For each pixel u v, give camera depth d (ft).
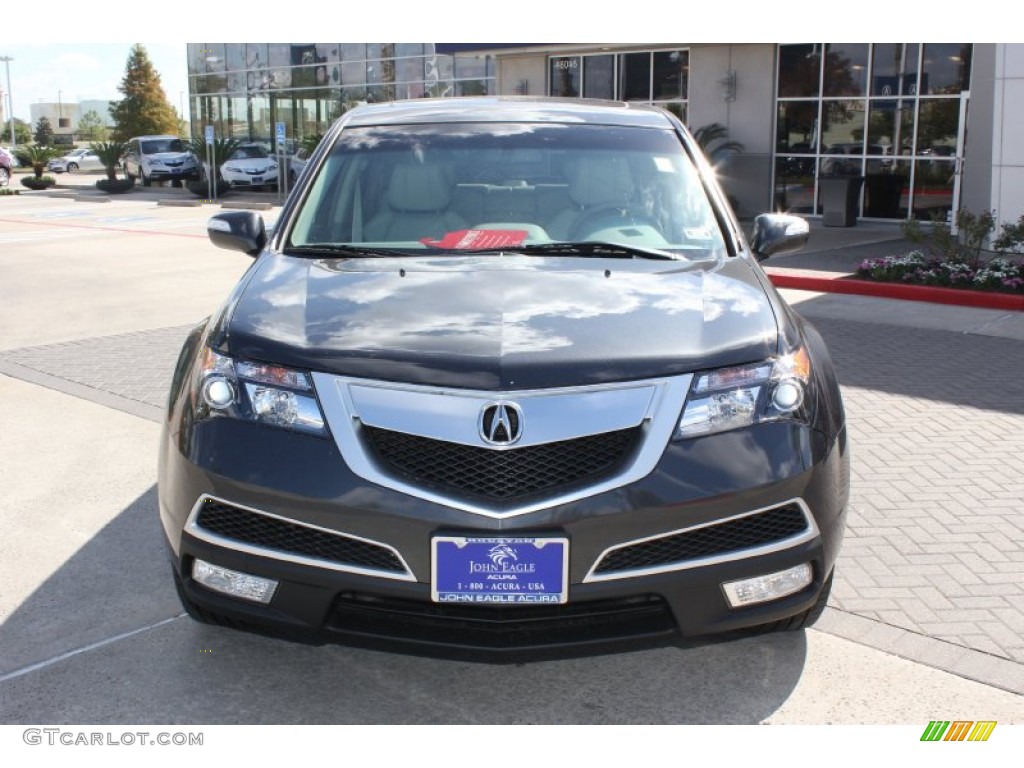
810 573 9.69
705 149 64.95
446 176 13.70
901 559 13.62
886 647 11.30
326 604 9.27
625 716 10.09
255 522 9.40
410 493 8.97
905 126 59.82
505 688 10.61
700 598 9.23
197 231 62.28
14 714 10.02
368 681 10.73
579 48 68.85
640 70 69.62
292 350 9.66
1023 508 15.42
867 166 61.62
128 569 13.37
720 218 13.28
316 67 110.93
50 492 16.21
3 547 14.07
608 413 9.15
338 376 9.41
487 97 16.34
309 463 9.19
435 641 9.18
